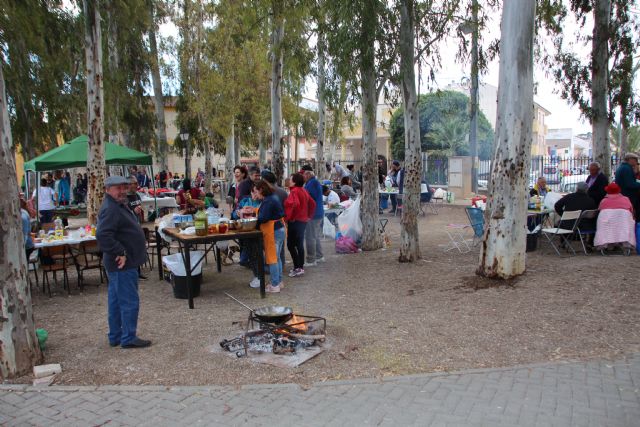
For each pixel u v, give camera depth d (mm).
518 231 7184
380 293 7348
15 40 12016
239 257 10305
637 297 6156
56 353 5234
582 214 8742
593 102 11906
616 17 11805
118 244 5172
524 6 6738
